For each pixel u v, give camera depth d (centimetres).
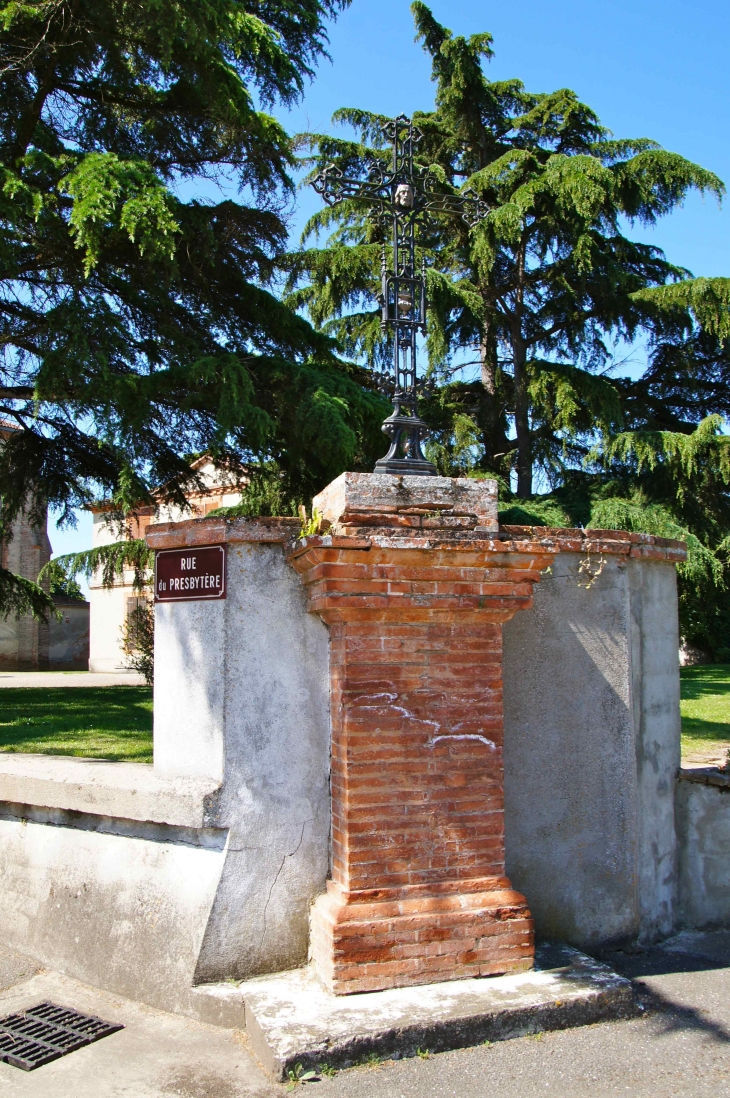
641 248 1870
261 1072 336
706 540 1647
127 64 979
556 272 1731
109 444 905
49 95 1045
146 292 1043
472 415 1811
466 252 1672
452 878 393
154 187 836
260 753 403
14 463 1341
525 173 1655
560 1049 352
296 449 1055
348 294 1622
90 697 1275
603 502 1556
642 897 479
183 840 408
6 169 806
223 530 406
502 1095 320
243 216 1067
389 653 391
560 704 460
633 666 486
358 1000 366
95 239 788
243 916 394
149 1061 348
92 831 443
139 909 414
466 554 389
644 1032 369
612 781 469
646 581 504
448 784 395
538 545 398
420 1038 344
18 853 476
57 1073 341
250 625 407
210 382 916
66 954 438
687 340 1758
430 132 1809
